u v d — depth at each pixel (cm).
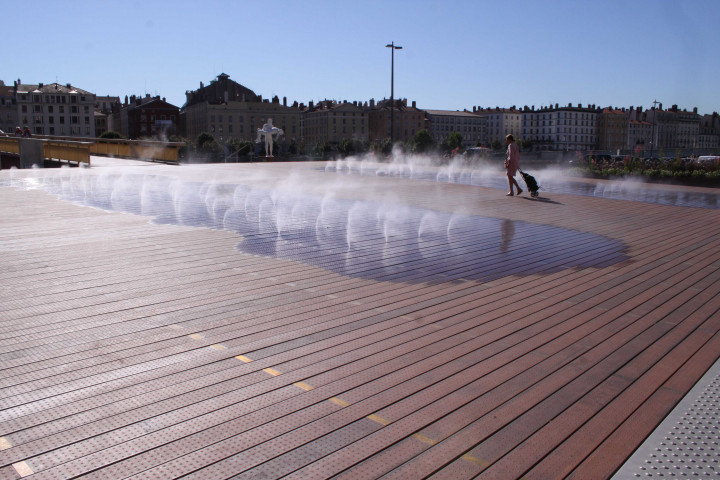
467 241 764
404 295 503
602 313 468
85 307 445
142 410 289
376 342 388
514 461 255
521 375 343
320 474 241
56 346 368
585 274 601
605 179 2019
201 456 251
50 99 10600
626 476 247
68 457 248
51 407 290
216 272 561
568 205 1201
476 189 1488
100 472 238
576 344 396
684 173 1834
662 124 15750
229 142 9144
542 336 411
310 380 328
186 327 407
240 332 400
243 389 315
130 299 468
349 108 13188
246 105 12000
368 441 266
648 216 1072
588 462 256
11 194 1155
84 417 281
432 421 286
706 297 521
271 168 2231
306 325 418
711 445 272
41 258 601
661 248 755
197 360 351
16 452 250
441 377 337
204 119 11925
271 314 441
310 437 268
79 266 571
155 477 236
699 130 16662
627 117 15212
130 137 11956
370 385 323
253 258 626
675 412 303
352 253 666
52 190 1240
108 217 878
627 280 579
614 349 390
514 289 533
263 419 283
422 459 254
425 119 13575
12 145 2511
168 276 542
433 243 743
